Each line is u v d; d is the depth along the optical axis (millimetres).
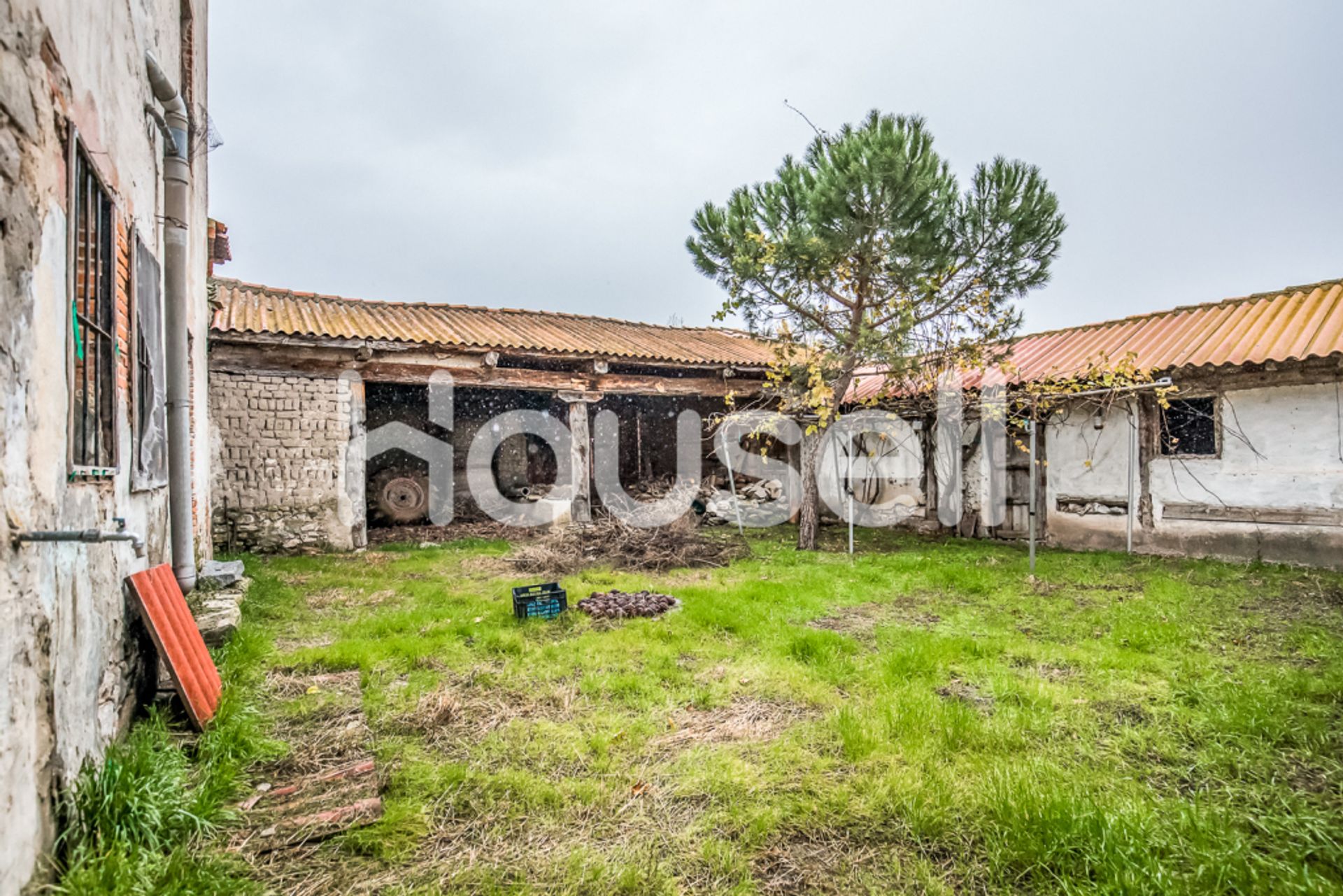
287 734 3404
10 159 1849
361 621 5535
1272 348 7500
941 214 7723
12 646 1779
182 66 5832
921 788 2865
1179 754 3215
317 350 9039
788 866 2467
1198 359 7879
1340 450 7203
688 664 4617
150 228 4016
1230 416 8008
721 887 2336
